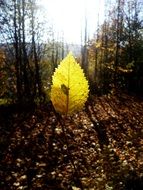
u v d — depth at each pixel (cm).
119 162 926
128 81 4262
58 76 203
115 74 4047
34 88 2758
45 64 3416
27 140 1351
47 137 1405
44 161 1072
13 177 919
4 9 2517
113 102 2923
